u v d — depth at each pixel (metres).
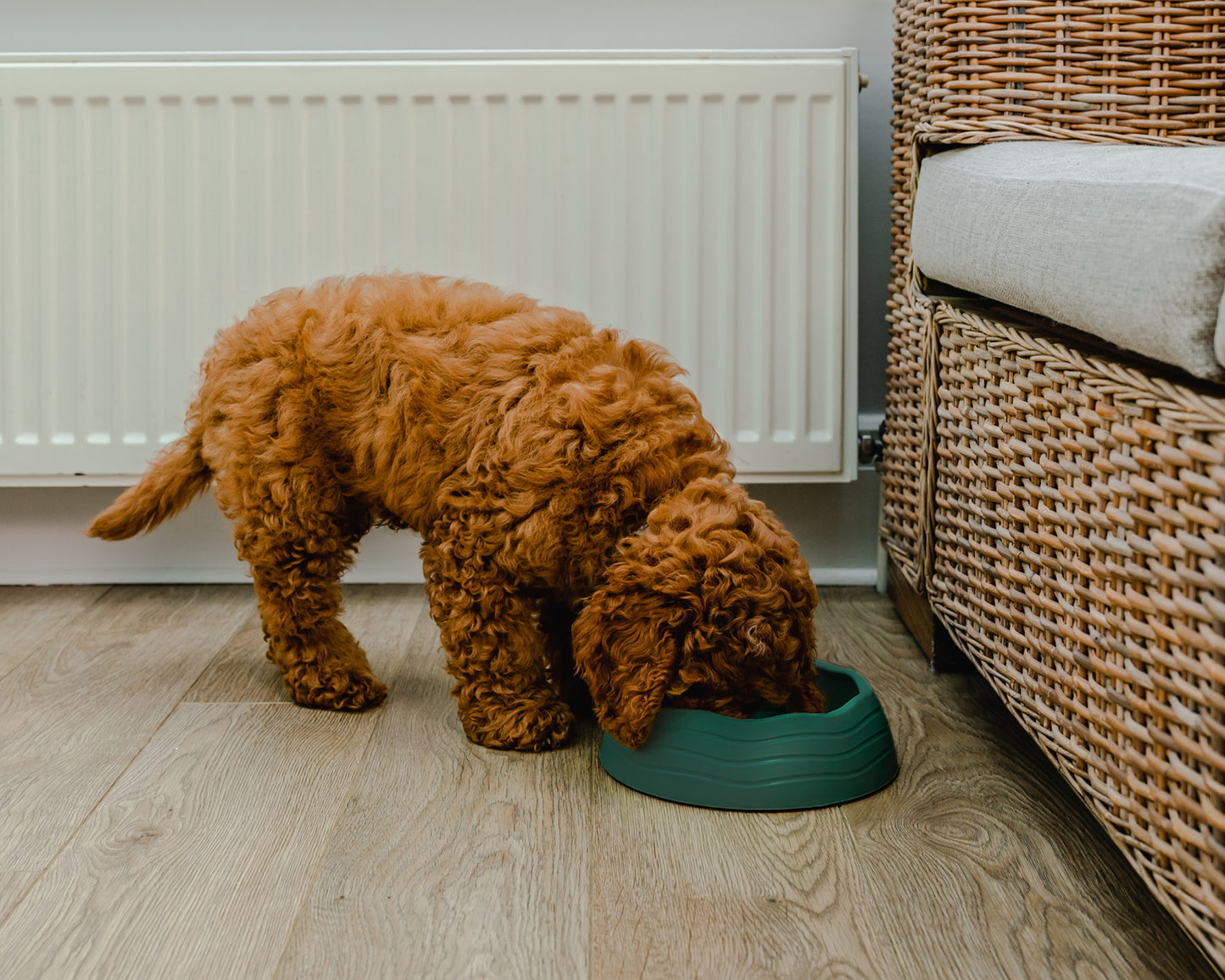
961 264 1.40
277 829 1.33
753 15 2.28
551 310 1.62
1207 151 1.18
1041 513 1.23
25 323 2.11
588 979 1.04
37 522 2.32
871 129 2.32
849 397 2.14
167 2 2.25
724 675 1.35
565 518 1.44
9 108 2.06
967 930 1.12
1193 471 0.89
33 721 1.64
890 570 2.25
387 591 2.32
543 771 1.49
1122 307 0.97
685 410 1.56
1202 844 0.90
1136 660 1.00
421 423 1.54
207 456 1.70
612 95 2.07
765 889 1.20
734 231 2.10
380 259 2.11
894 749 1.47
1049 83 1.63
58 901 1.17
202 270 2.11
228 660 1.91
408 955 1.08
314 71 2.06
